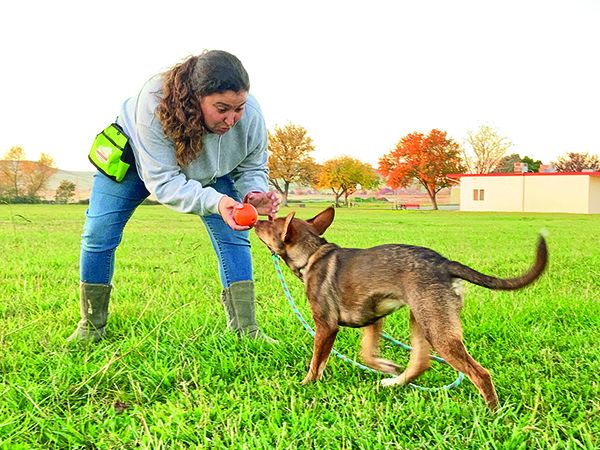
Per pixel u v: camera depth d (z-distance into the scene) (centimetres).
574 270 873
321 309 384
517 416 313
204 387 354
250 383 355
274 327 489
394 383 369
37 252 1049
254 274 806
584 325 505
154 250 1125
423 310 342
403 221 2814
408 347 430
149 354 405
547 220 3061
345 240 1438
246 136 431
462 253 1125
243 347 425
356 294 373
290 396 341
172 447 274
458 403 327
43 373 371
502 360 413
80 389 350
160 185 394
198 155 413
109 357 394
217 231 462
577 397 341
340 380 381
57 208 4022
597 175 4888
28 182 5478
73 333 453
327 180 7788
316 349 378
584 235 1748
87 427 301
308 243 410
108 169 415
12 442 278
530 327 488
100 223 430
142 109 382
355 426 296
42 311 538
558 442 273
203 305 562
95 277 443
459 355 331
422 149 7181
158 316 509
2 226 1855
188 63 364
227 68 352
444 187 7450
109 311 528
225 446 279
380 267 366
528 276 331
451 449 272
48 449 281
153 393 342
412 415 310
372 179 8019
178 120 368
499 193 5469
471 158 7631
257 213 401
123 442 281
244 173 469
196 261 925
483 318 510
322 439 284
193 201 389
